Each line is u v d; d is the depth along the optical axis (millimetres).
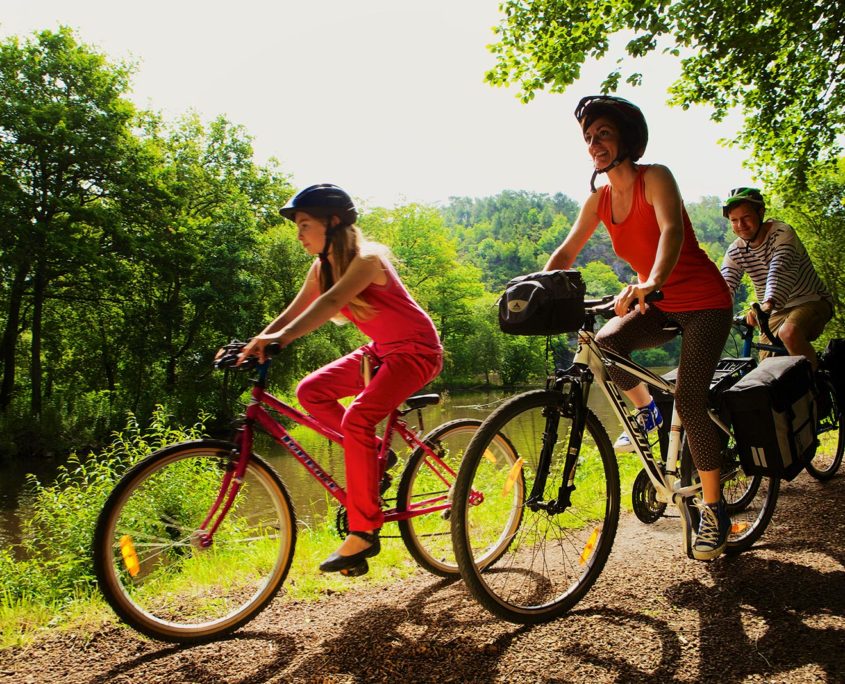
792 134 10156
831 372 4570
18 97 24203
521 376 62812
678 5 8508
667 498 2959
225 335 30062
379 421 2684
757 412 2842
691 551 2918
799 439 2932
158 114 33969
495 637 2396
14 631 2541
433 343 2768
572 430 2664
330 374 2836
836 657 2148
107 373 30781
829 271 18531
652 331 2992
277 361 28094
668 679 2082
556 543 2826
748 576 2900
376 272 2629
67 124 24219
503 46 9320
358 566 2582
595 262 136750
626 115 2652
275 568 2682
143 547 2660
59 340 30219
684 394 2824
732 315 2879
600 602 2703
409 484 3006
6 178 23469
